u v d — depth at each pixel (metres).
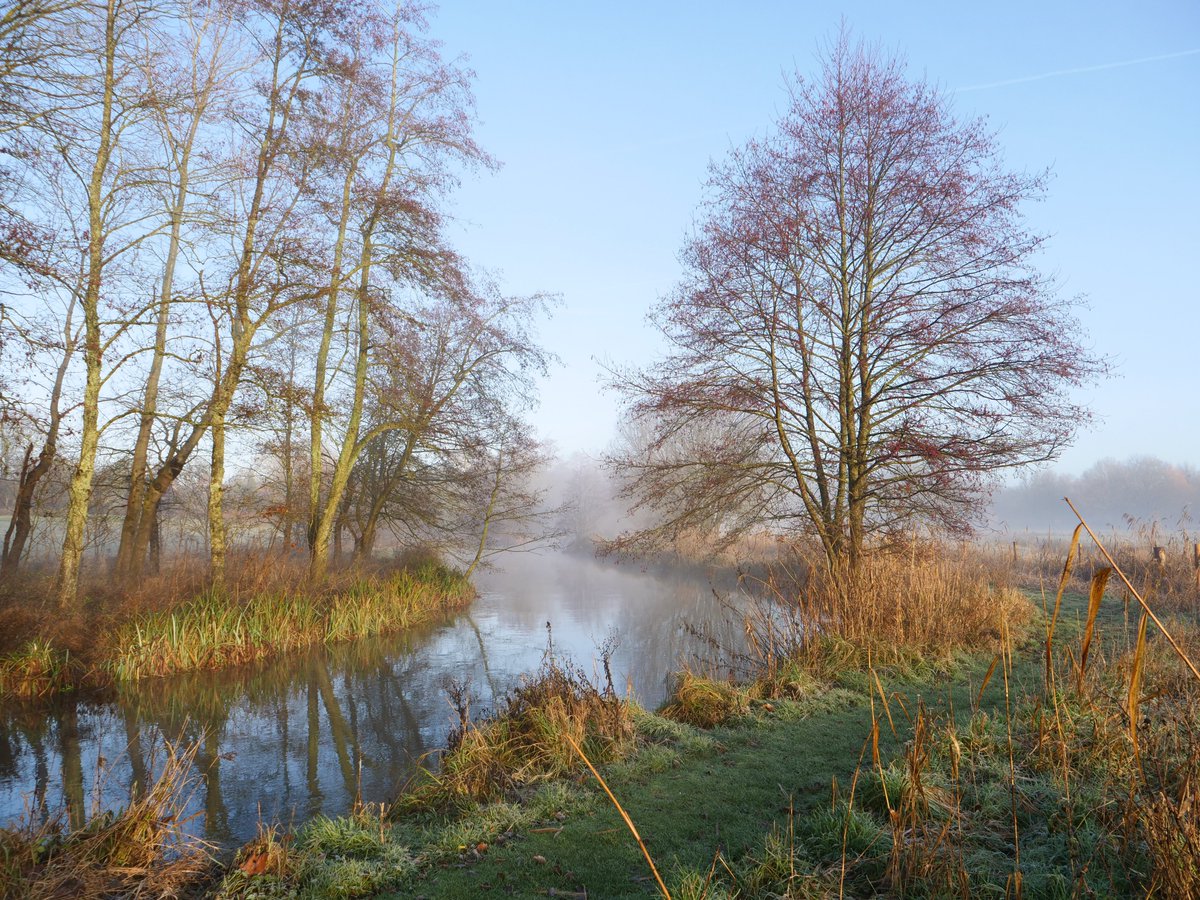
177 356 13.60
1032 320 12.30
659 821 5.23
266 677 12.48
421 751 8.48
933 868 4.01
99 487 19.14
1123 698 5.86
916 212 13.12
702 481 14.44
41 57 11.50
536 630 16.91
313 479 18.81
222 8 15.54
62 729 9.69
